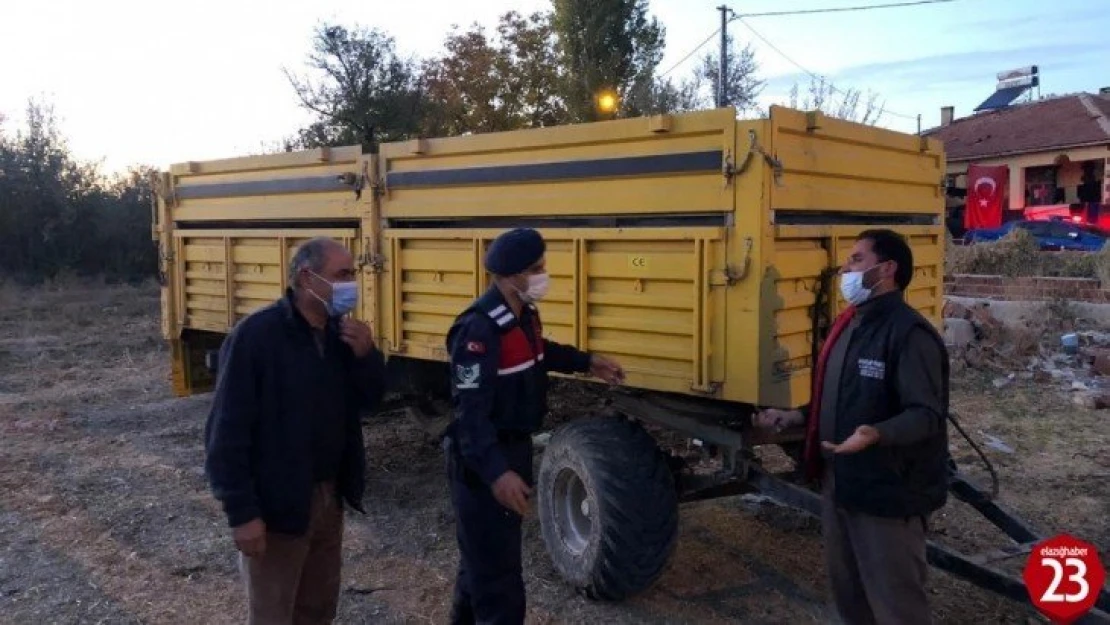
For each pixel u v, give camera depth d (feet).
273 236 22.63
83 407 32.22
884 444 10.34
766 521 18.99
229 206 24.39
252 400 10.37
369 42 76.64
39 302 64.39
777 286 13.66
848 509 11.10
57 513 20.35
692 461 17.38
